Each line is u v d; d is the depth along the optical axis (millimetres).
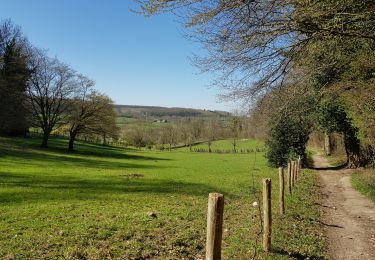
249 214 15406
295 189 23016
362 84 18516
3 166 40000
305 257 10008
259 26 9938
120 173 39281
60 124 75562
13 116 60719
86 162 54094
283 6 9398
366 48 13344
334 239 12422
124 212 16469
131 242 10992
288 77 11508
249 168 46688
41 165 44469
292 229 12641
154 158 76375
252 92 11477
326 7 9180
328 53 11602
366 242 12195
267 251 10070
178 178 34250
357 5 9305
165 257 9922
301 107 13125
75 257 9602
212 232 6406
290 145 43000
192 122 135625
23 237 11672
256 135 21516
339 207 18625
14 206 17875
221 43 10453
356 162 40125
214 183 29750
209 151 113938
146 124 138750
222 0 9648
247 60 10727
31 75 70875
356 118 28438
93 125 75750
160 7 9797
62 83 73375
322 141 82125
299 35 10648
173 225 13445
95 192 23734
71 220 14445
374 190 23203
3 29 68188
